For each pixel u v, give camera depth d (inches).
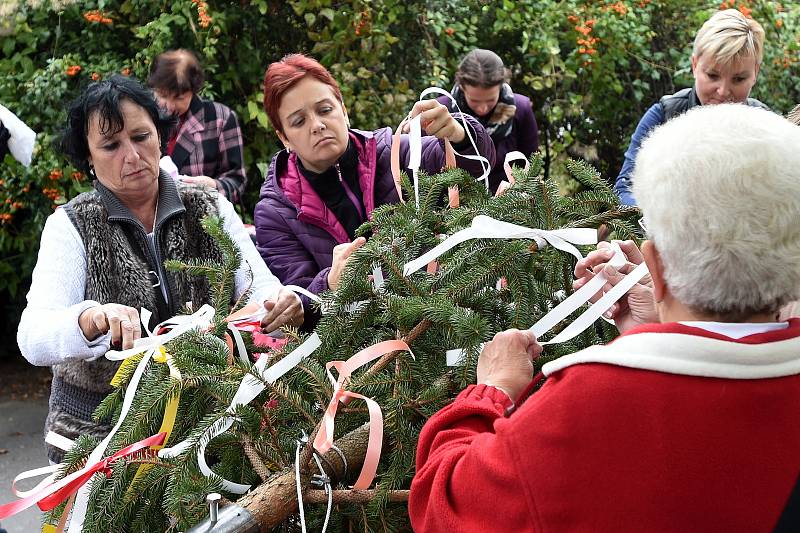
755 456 41.1
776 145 41.9
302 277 96.6
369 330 71.6
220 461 69.6
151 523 67.0
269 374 65.4
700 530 41.4
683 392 41.5
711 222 41.4
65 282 83.7
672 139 44.0
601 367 43.1
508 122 146.5
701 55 122.2
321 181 97.4
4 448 164.4
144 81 179.5
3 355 207.9
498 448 44.4
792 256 41.4
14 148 147.9
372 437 59.6
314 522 63.5
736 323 43.5
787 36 218.1
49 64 180.1
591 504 42.1
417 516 49.1
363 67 185.5
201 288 87.4
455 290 67.6
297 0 182.7
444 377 65.7
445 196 91.0
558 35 202.7
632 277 58.6
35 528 138.6
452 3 195.3
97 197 86.1
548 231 65.6
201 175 153.8
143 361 69.4
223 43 182.7
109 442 67.1
